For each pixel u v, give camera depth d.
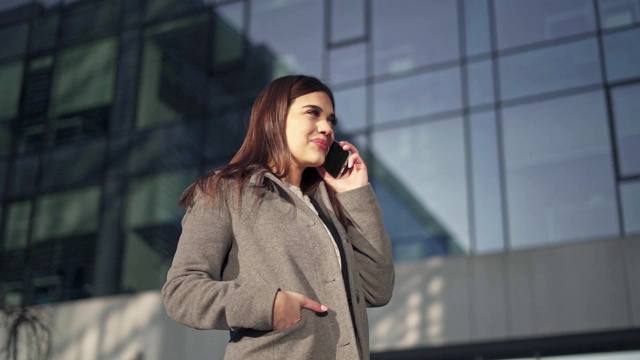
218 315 1.98
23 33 18.27
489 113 14.32
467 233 13.70
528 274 13.13
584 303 12.77
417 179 14.32
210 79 16.45
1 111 17.75
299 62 15.84
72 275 15.95
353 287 2.19
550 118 13.96
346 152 2.42
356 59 15.46
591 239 13.08
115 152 16.62
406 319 13.44
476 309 13.18
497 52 14.64
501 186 13.80
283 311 1.93
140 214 16.02
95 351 14.96
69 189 16.69
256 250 2.11
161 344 14.63
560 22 14.47
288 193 2.20
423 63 15.02
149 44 17.23
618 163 13.35
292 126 2.32
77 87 17.44
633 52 13.89
